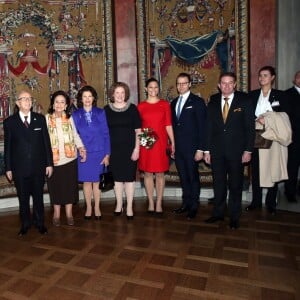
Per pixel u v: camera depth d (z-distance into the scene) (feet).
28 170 13.53
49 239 13.41
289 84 17.11
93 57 19.21
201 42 18.93
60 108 14.39
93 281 9.96
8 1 17.94
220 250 11.97
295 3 16.81
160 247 12.32
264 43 17.29
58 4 18.72
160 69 19.40
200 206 17.44
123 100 15.26
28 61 18.53
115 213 16.20
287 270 10.46
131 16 18.79
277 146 15.05
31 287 9.72
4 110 18.34
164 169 15.58
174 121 15.65
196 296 9.07
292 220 14.92
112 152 15.30
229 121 13.66
